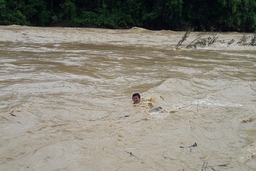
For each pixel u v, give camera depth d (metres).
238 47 20.86
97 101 7.32
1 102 6.86
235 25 36.34
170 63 13.16
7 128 5.43
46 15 34.06
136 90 8.50
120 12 36.34
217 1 35.03
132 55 15.09
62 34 22.86
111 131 5.50
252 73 11.54
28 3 33.84
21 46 16.41
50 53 14.52
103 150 4.75
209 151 4.92
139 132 5.51
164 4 35.31
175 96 7.98
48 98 7.34
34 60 12.43
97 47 17.70
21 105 6.69
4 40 18.38
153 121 6.09
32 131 5.36
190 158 4.65
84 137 5.18
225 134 5.64
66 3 34.59
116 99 7.55
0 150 4.62
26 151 4.60
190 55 16.03
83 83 9.05
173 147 4.99
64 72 10.42
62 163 4.32
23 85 8.45
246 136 5.61
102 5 36.59
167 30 35.00
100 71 10.86
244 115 6.70
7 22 30.77
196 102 7.55
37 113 6.23
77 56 13.95
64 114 6.29
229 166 4.43
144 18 36.16
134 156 4.61
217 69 12.08
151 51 17.02
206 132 5.66
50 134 5.25
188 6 35.91
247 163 4.55
